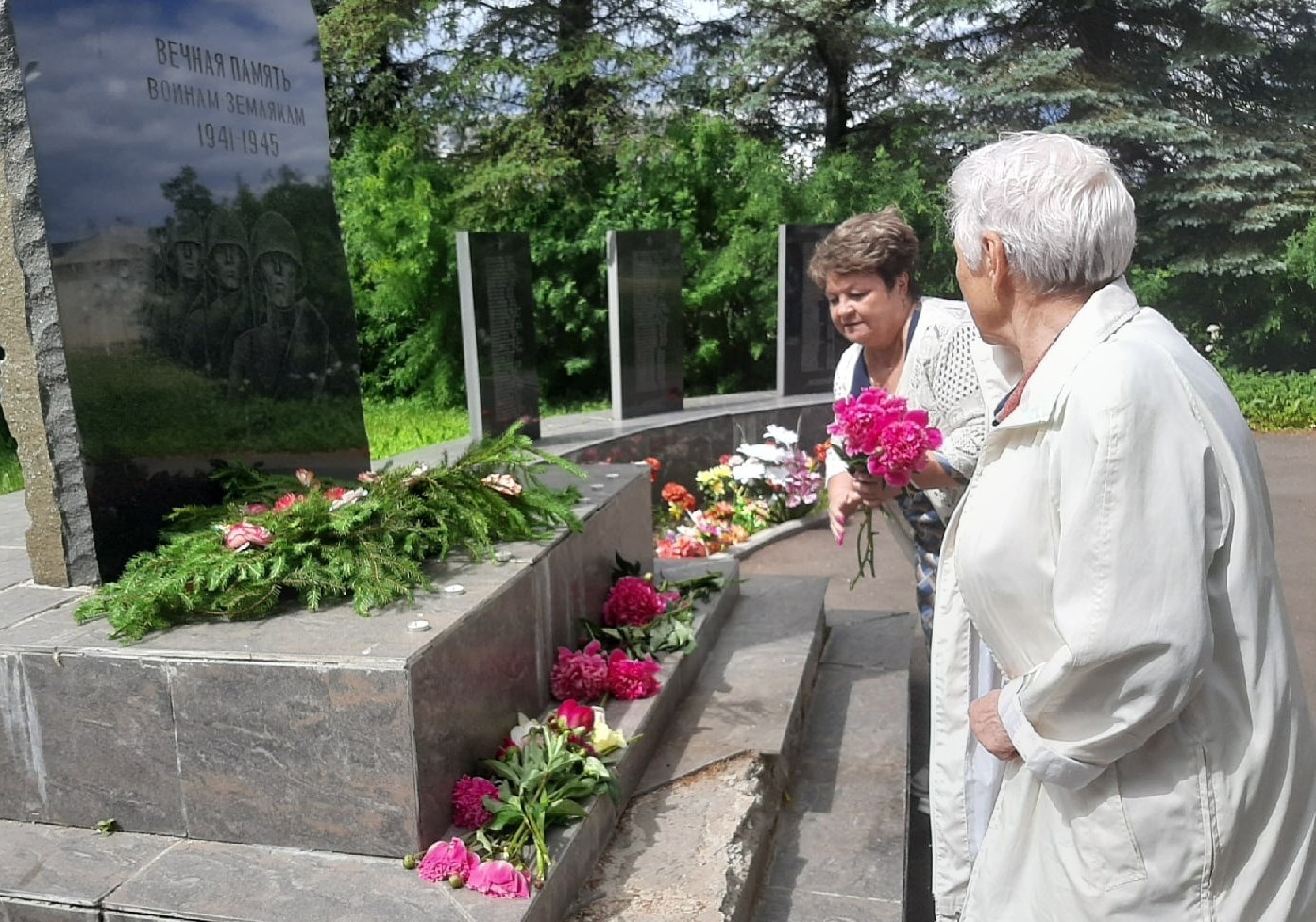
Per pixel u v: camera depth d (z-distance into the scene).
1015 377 2.40
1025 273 1.56
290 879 2.05
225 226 3.24
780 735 3.02
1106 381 1.40
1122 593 1.35
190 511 2.87
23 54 2.57
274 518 2.61
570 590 3.14
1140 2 13.65
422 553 2.72
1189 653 1.33
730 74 13.59
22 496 4.62
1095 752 1.41
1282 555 5.90
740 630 3.93
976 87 13.27
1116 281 1.58
